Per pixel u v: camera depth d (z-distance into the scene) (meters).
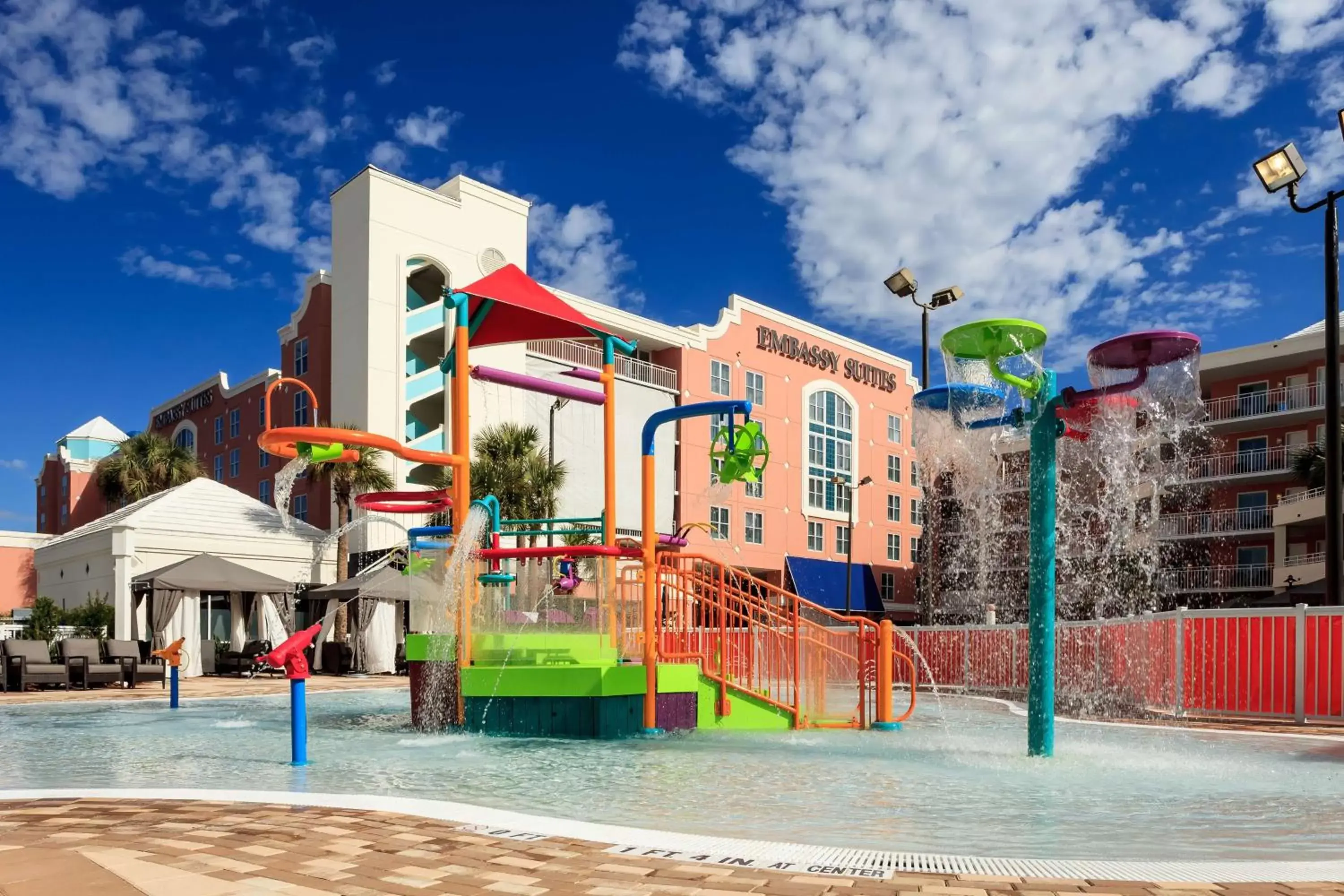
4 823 5.02
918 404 9.35
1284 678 12.68
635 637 11.30
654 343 43.78
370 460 31.53
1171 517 42.09
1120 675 14.91
